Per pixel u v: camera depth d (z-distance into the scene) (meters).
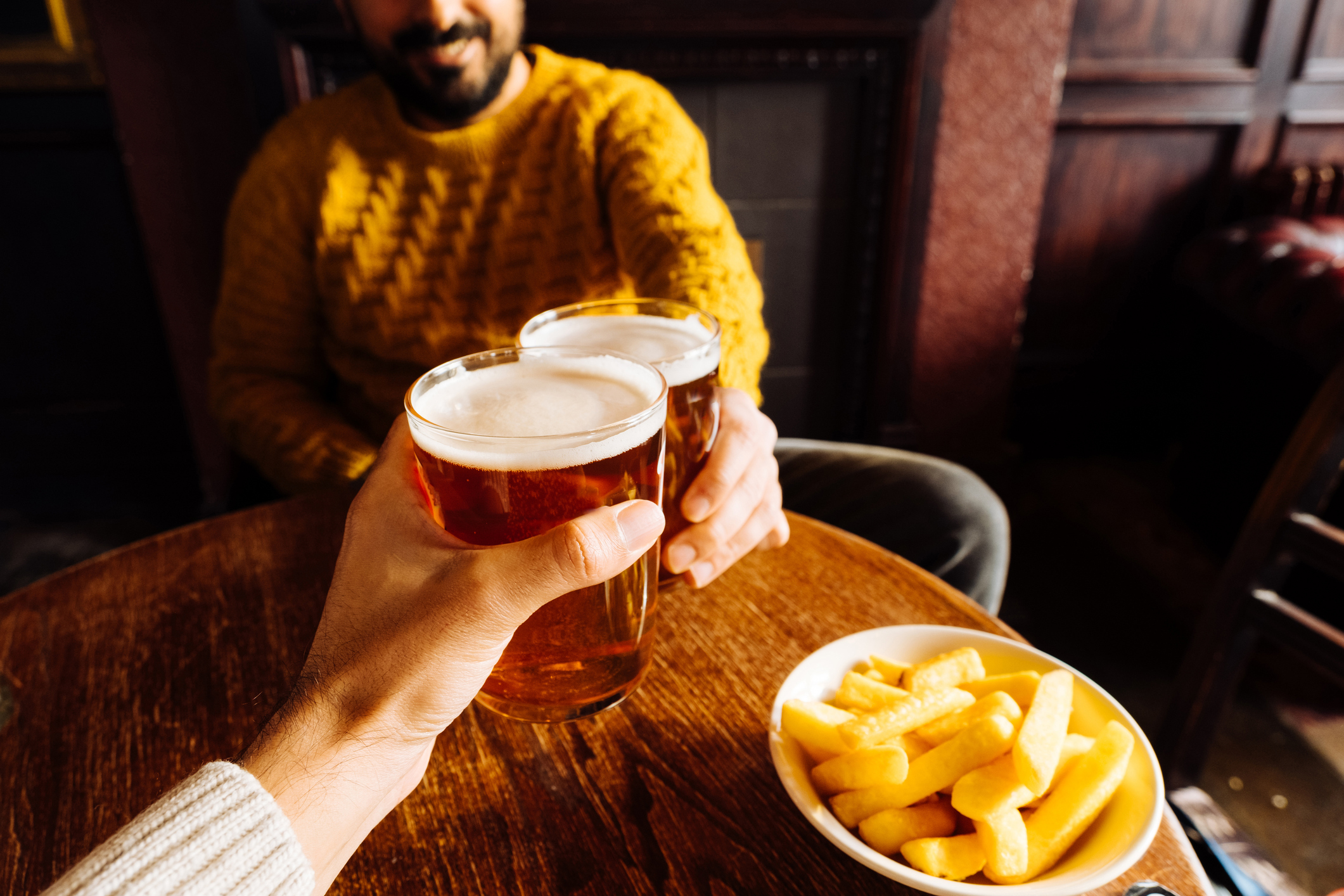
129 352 2.44
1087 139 2.57
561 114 1.23
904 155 2.23
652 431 0.41
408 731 0.40
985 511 1.10
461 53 1.14
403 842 0.49
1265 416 1.99
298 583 0.75
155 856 0.33
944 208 2.37
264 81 1.98
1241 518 2.12
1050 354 2.86
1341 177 2.48
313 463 1.17
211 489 2.57
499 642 0.39
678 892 0.45
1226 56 2.53
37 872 0.47
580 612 0.42
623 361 0.46
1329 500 1.75
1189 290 2.76
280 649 0.66
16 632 0.70
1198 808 0.81
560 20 1.97
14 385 2.43
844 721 0.49
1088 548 2.30
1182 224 2.72
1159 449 2.93
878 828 0.44
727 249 0.98
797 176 2.29
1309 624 0.95
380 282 1.25
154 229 2.22
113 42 2.02
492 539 0.41
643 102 1.23
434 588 0.38
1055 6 2.15
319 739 0.38
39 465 2.53
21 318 2.36
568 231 1.24
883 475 1.17
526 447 0.37
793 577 0.74
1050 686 0.49
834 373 2.56
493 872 0.47
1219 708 1.07
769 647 0.65
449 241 1.25
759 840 0.48
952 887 0.40
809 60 2.11
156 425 2.54
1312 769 1.52
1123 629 1.93
